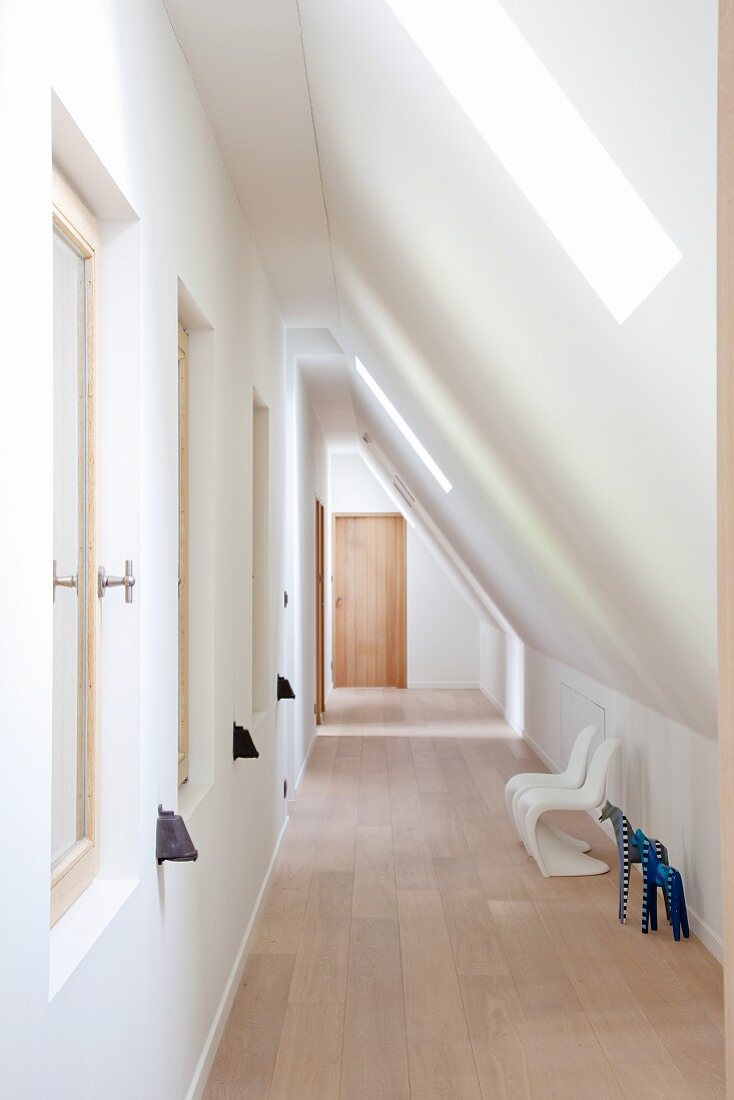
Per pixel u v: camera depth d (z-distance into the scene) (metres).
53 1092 1.64
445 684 13.78
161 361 2.58
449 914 4.69
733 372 1.10
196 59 3.03
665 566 3.23
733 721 1.13
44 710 1.59
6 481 1.42
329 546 13.10
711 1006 3.65
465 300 3.38
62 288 2.15
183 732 3.34
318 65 2.95
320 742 9.52
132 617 2.32
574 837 6.02
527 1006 3.67
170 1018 2.65
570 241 2.26
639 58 1.51
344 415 10.03
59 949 1.86
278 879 5.25
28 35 1.53
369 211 3.67
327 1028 3.51
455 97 2.26
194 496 3.43
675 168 1.66
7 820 1.43
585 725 6.76
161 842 2.46
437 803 6.98
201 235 3.29
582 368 2.72
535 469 4.17
